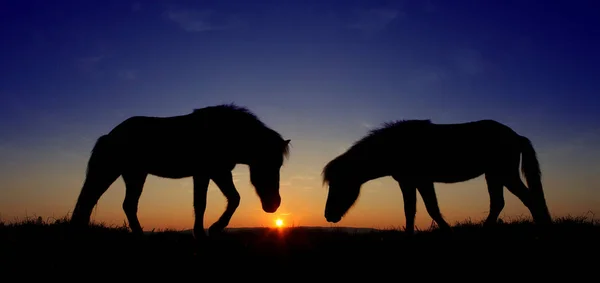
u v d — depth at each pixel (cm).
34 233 820
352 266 719
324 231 971
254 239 894
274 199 955
